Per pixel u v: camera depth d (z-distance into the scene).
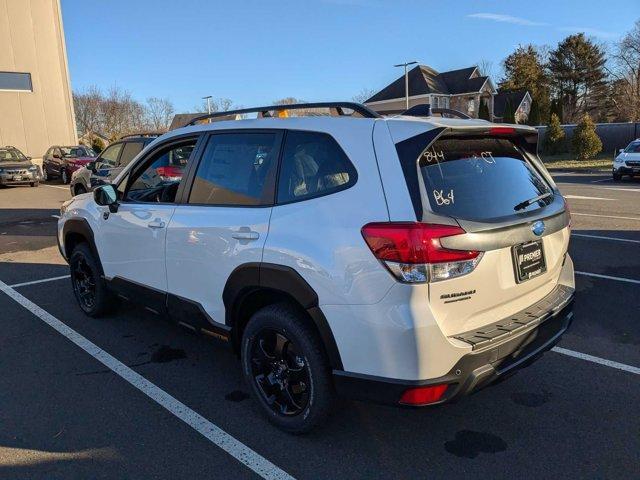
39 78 26.11
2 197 17.33
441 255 2.49
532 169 3.39
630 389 3.72
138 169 4.39
